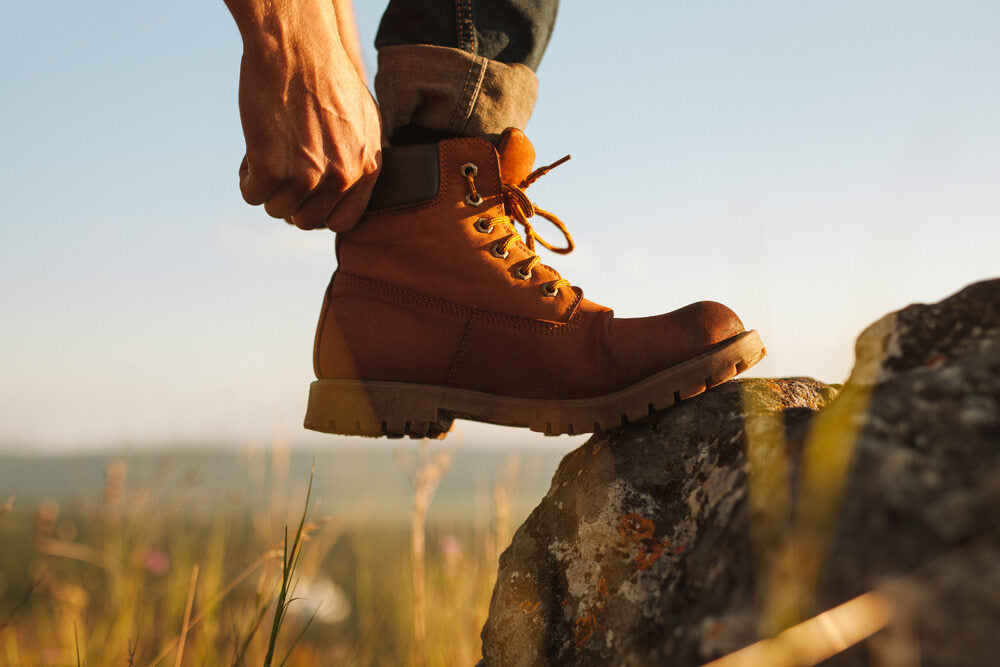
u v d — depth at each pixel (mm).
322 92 1090
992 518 556
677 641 703
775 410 1024
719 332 1127
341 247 1322
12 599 2189
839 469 636
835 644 538
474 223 1264
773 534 655
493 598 1092
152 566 2410
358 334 1279
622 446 1077
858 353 827
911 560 565
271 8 1023
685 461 990
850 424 671
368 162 1195
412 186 1252
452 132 1306
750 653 558
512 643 992
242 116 1060
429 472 1988
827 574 590
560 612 976
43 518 2305
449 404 1237
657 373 1118
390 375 1274
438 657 2082
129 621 1995
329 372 1309
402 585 2426
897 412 663
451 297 1241
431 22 1284
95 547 2367
